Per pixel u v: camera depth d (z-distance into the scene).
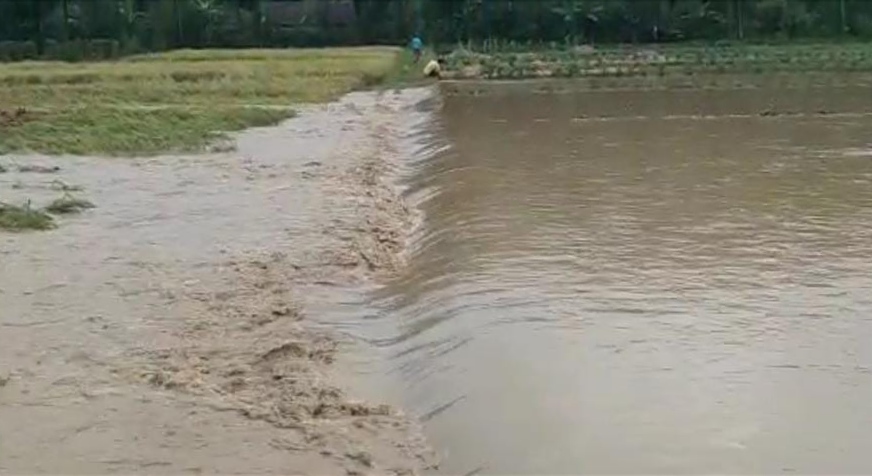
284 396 8.66
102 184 18.48
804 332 10.14
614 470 7.36
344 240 14.13
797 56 47.59
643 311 10.90
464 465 7.51
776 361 9.38
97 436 7.84
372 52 55.31
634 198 17.03
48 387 8.81
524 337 10.11
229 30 63.22
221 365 9.41
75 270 12.55
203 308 11.09
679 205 16.41
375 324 10.82
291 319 10.84
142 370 9.23
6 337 10.06
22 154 21.86
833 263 12.67
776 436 7.84
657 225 14.98
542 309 11.02
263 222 15.30
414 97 36.16
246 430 7.99
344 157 21.70
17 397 8.58
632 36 61.84
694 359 9.45
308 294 11.74
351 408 8.45
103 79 38.34
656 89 38.09
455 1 63.53
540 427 8.09
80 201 16.42
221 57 51.19
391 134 26.33
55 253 13.40
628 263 12.85
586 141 24.44
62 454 7.53
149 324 10.52
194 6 62.69
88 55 57.16
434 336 10.29
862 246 13.51
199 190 17.92
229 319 10.74
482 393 8.75
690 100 33.75
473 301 11.34
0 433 7.88
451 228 15.07
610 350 9.73
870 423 8.04
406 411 8.53
